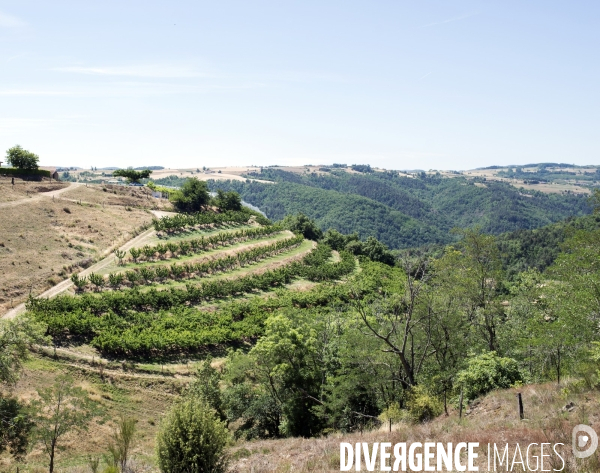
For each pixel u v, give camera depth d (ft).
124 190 334.44
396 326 102.47
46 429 79.92
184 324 173.37
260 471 60.18
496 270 112.57
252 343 180.96
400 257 98.43
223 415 123.13
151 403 129.70
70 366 135.64
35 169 317.83
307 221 439.22
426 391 84.02
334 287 245.45
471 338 112.68
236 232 296.30
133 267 216.74
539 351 93.40
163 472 56.29
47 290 182.80
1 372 101.86
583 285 90.58
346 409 96.07
